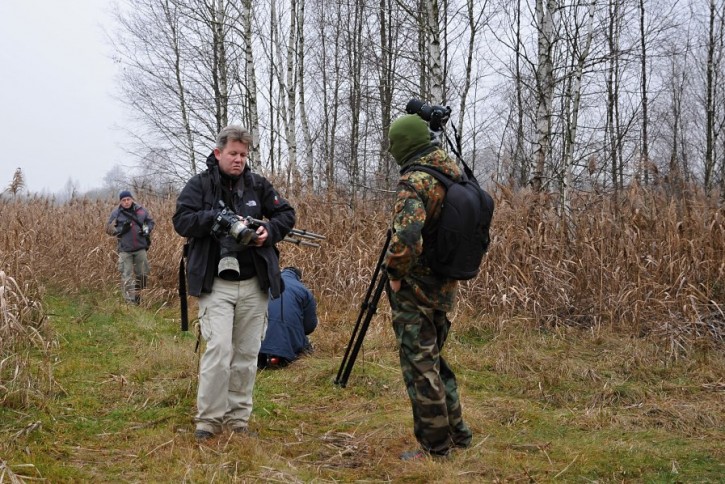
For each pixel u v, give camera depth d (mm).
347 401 4656
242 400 3752
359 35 17016
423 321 3258
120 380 4875
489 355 5895
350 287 7855
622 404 4688
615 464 3465
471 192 3217
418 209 3084
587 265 7062
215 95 17781
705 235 6531
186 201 3590
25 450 3318
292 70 13430
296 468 3260
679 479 3266
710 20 16141
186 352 5648
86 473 3113
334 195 9141
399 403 4551
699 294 6176
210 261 3596
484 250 3318
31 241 7617
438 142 3371
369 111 17531
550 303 6852
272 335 5570
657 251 6727
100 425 3895
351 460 3455
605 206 7441
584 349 6039
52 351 5598
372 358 5730
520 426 4164
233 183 3764
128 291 8758
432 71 8492
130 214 8930
